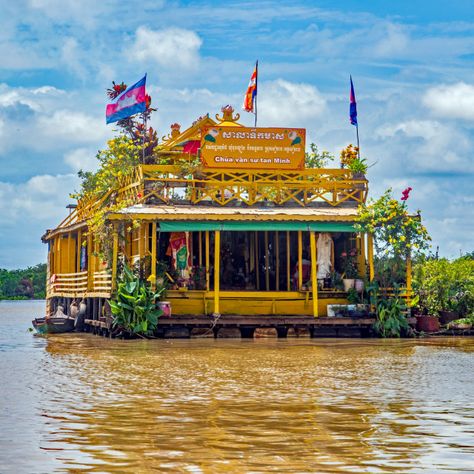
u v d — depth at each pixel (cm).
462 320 3738
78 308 4184
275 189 3909
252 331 3581
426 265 3956
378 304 3594
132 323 3431
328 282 3766
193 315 3500
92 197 4519
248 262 3984
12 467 1227
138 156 4675
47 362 2562
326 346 3123
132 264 3716
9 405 1733
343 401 1781
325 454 1301
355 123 4088
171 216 3541
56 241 5019
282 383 2059
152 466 1228
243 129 3875
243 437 1418
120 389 1956
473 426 1512
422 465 1239
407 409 1683
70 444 1368
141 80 4175
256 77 4281
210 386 2008
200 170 3847
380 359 2638
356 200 3938
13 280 15538
